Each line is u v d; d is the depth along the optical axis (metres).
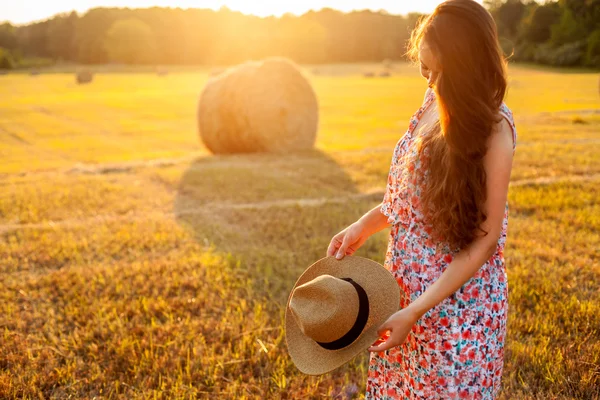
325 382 3.18
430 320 1.91
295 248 5.80
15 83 53.06
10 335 3.80
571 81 40.41
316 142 16.11
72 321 4.04
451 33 1.66
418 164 1.92
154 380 3.18
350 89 38.38
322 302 1.97
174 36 102.69
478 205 1.72
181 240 6.18
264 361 3.43
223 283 4.77
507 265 4.88
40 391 3.10
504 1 79.50
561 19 66.25
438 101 1.72
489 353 1.92
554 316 3.77
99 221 7.14
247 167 11.45
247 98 14.02
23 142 16.78
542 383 3.03
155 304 4.23
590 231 6.06
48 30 111.94
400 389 2.11
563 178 8.98
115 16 109.00
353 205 7.80
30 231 6.67
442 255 1.91
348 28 102.31
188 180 9.91
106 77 63.88
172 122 21.88
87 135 18.36
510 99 26.70
